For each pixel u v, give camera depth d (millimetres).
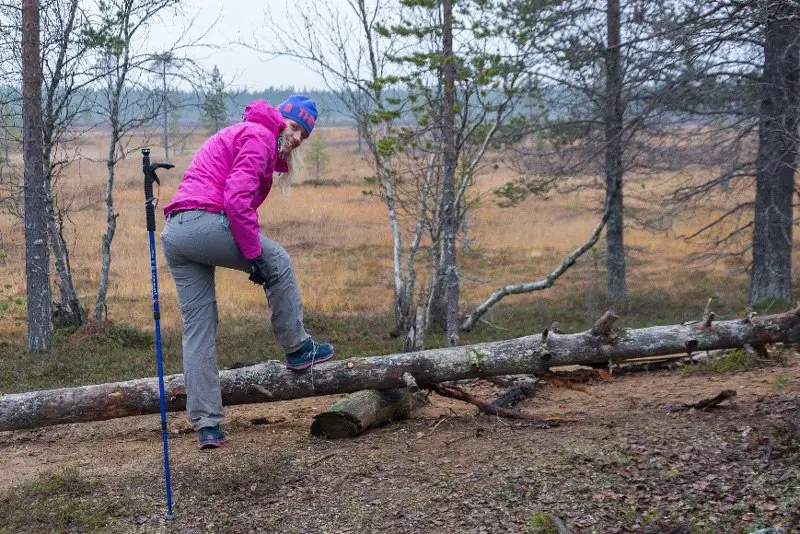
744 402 5648
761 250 15852
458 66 10773
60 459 5543
